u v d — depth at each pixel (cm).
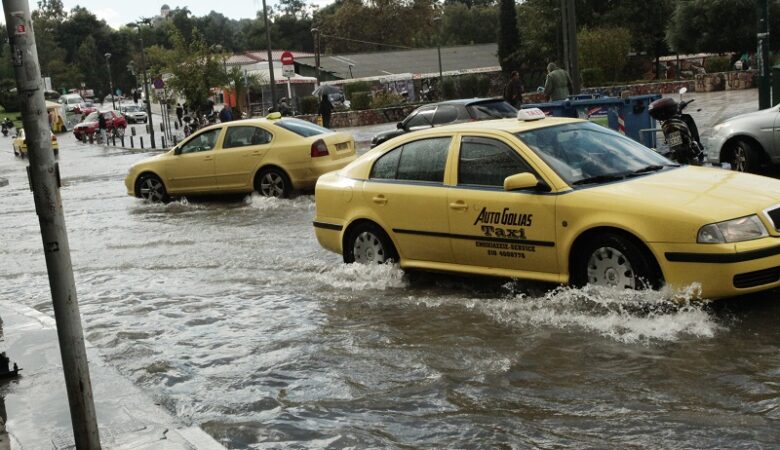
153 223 1434
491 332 658
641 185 680
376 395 549
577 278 693
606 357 580
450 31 11931
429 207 780
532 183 693
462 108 1866
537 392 531
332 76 6819
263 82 5506
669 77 6000
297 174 1548
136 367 645
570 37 2308
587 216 667
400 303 764
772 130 1275
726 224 615
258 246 1113
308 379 591
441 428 488
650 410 488
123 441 479
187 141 1664
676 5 5100
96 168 3072
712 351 573
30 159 400
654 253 633
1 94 10212
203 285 913
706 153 1380
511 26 6391
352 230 859
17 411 542
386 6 10075
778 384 510
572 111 1521
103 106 10319
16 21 391
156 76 4741
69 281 412
